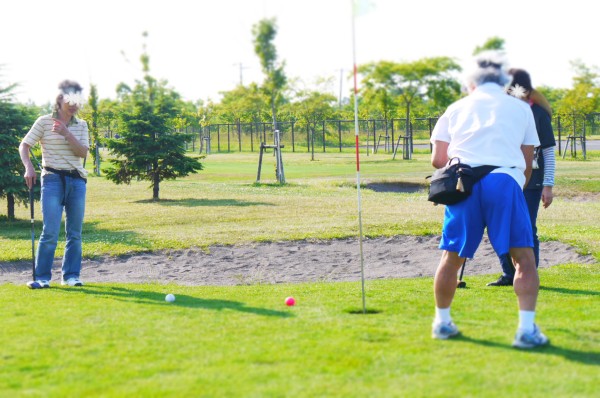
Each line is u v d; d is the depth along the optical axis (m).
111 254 10.83
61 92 7.78
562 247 10.62
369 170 31.16
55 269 9.91
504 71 5.23
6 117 15.34
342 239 11.98
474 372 4.02
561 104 37.81
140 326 5.36
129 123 20.22
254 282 9.42
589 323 5.35
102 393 3.77
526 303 4.68
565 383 3.81
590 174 25.56
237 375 4.02
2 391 3.84
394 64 21.95
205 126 54.31
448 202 4.95
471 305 6.18
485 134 4.98
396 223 13.20
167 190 22.66
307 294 7.07
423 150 48.59
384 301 6.44
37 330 5.24
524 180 5.02
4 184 15.54
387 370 4.08
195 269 10.23
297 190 22.31
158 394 3.73
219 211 16.47
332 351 4.50
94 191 22.52
